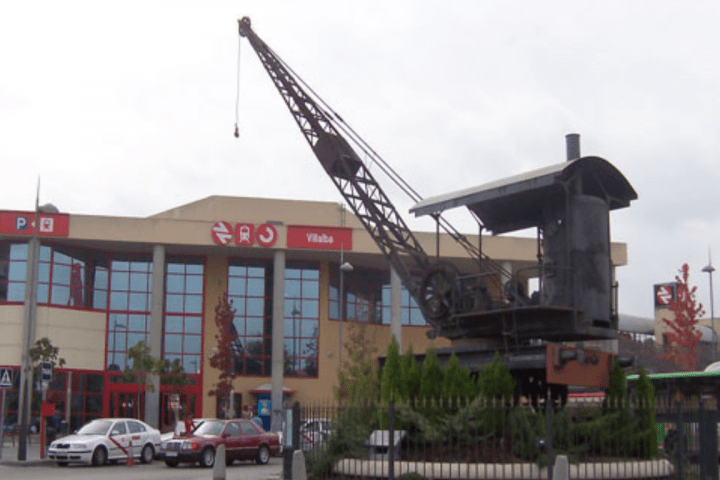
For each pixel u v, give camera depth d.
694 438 19.52
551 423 17.38
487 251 61.94
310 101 34.47
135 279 63.62
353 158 34.19
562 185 22.00
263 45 34.75
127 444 34.84
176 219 59.81
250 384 63.69
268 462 35.59
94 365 61.19
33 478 27.44
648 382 20.23
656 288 91.19
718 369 33.28
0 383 34.97
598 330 22.19
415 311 68.50
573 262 22.08
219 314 60.81
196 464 34.75
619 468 18.09
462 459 18.42
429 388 20.19
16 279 58.66
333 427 20.36
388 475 18.09
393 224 33.91
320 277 65.69
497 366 20.17
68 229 58.03
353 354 54.97
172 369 58.19
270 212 64.94
